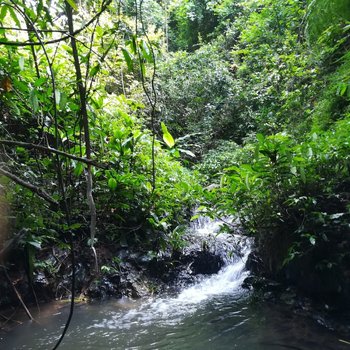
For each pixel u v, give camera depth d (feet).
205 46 36.04
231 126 31.27
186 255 15.16
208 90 32.04
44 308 11.41
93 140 12.37
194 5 44.88
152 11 40.42
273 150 9.78
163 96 30.58
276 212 10.59
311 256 10.23
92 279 13.00
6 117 9.66
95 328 10.02
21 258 11.73
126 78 24.67
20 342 9.12
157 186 14.56
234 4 39.75
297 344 8.40
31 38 5.49
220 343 8.82
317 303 10.22
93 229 4.34
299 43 22.45
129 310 11.54
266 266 12.60
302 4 23.62
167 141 5.90
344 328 8.86
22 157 10.42
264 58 26.48
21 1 5.80
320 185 10.12
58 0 6.01
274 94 25.00
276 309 10.75
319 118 16.60
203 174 24.90
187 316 10.86
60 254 12.99
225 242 15.94
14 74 8.24
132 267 13.88
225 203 11.07
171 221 16.22
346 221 9.46
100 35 6.15
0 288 10.97
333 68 18.85
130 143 12.25
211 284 14.25
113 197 13.70
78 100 6.69
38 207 9.29
